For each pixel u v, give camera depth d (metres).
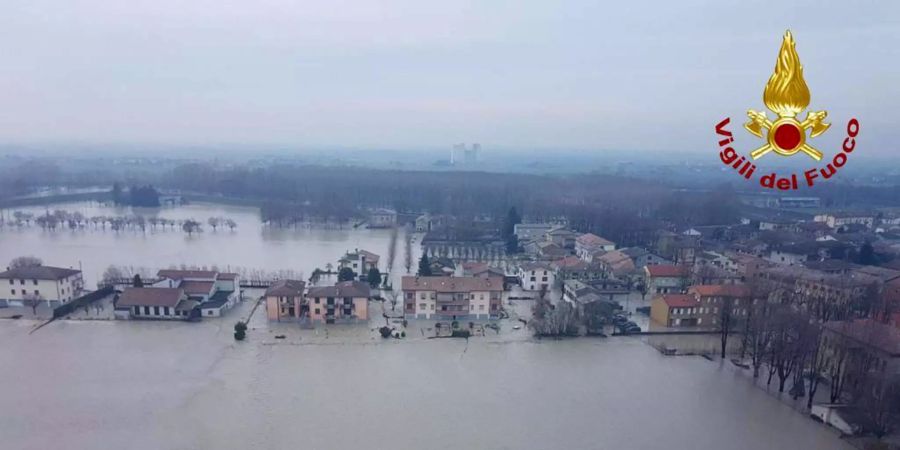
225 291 110.94
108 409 66.62
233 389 72.62
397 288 122.19
